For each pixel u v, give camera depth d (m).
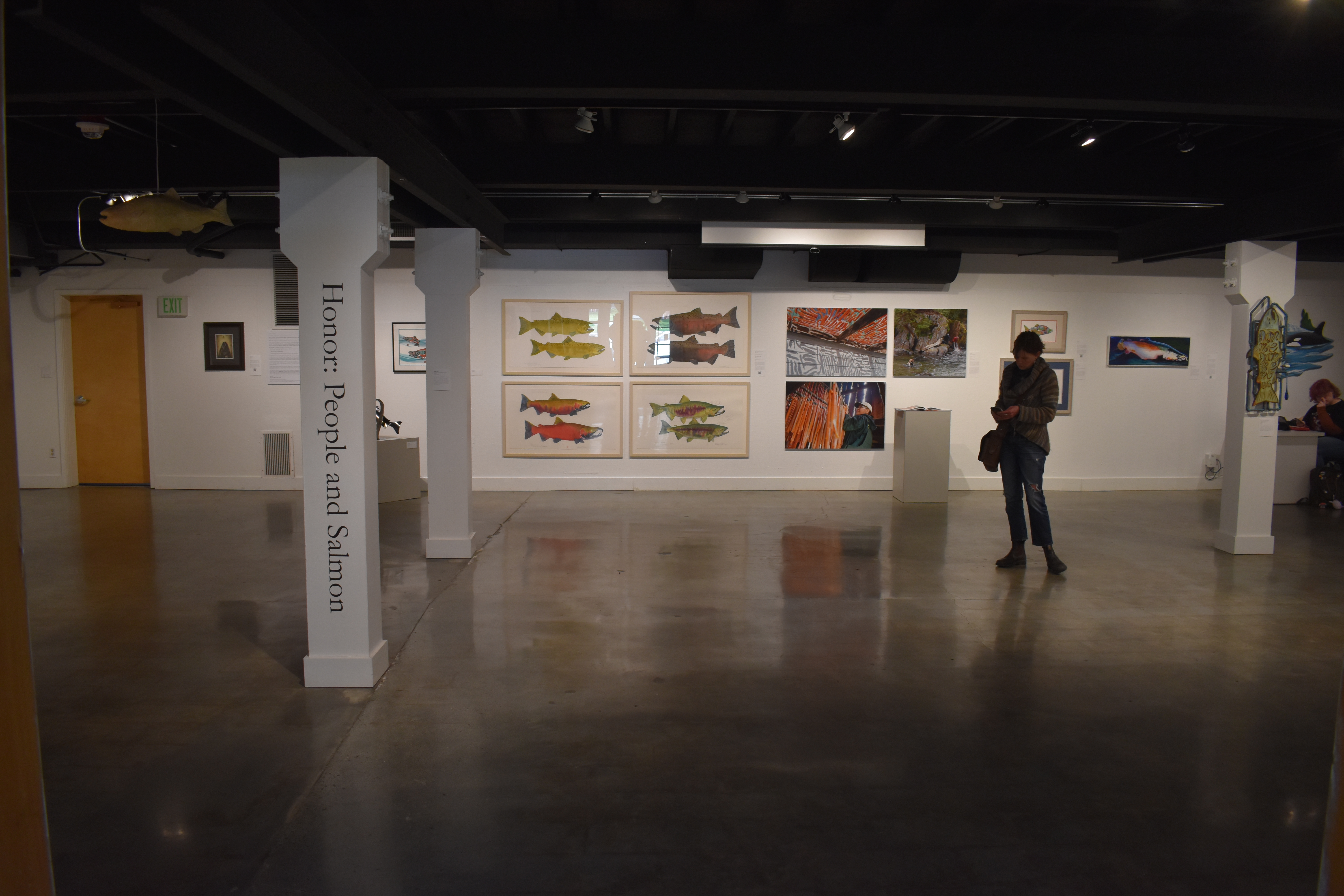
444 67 3.50
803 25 3.53
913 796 2.59
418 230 5.52
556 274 8.59
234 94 2.87
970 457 8.91
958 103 3.81
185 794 2.59
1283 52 3.74
